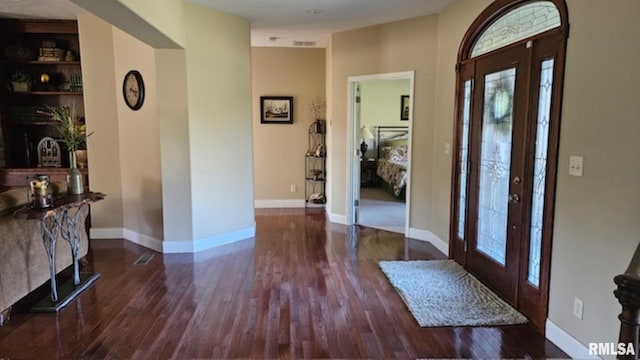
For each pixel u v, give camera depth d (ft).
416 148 16.03
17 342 8.50
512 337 8.71
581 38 7.53
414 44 15.60
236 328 9.09
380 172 27.73
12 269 9.44
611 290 6.97
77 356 8.00
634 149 6.47
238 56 15.55
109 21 10.11
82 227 12.80
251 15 15.10
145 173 14.92
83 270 12.78
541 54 8.86
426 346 8.36
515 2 9.87
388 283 11.71
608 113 6.93
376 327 9.12
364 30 17.11
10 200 9.45
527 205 9.48
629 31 6.50
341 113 18.53
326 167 21.83
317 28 17.25
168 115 13.92
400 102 29.14
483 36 12.05
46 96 17.66
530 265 9.45
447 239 14.35
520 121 9.76
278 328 9.07
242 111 15.99
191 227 14.52
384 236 16.89
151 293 11.02
